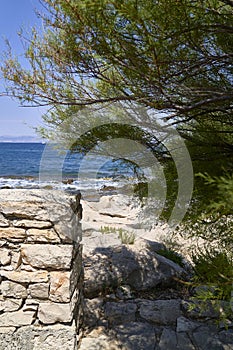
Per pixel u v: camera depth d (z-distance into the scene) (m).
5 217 2.54
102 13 1.45
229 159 2.07
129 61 1.63
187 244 4.23
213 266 1.89
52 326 2.52
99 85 2.18
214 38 1.78
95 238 4.80
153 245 4.54
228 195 1.08
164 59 1.55
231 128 2.25
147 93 1.74
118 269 3.92
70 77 2.11
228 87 1.94
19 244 2.54
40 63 2.12
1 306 2.54
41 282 2.52
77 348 2.67
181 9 1.38
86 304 3.46
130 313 3.28
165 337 2.85
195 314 3.20
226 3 1.43
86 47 1.78
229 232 2.26
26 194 2.68
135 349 2.69
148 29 1.40
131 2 1.28
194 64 1.69
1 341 2.51
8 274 2.54
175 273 4.00
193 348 2.70
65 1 1.58
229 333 2.88
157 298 3.71
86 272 3.89
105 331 2.96
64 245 2.52
